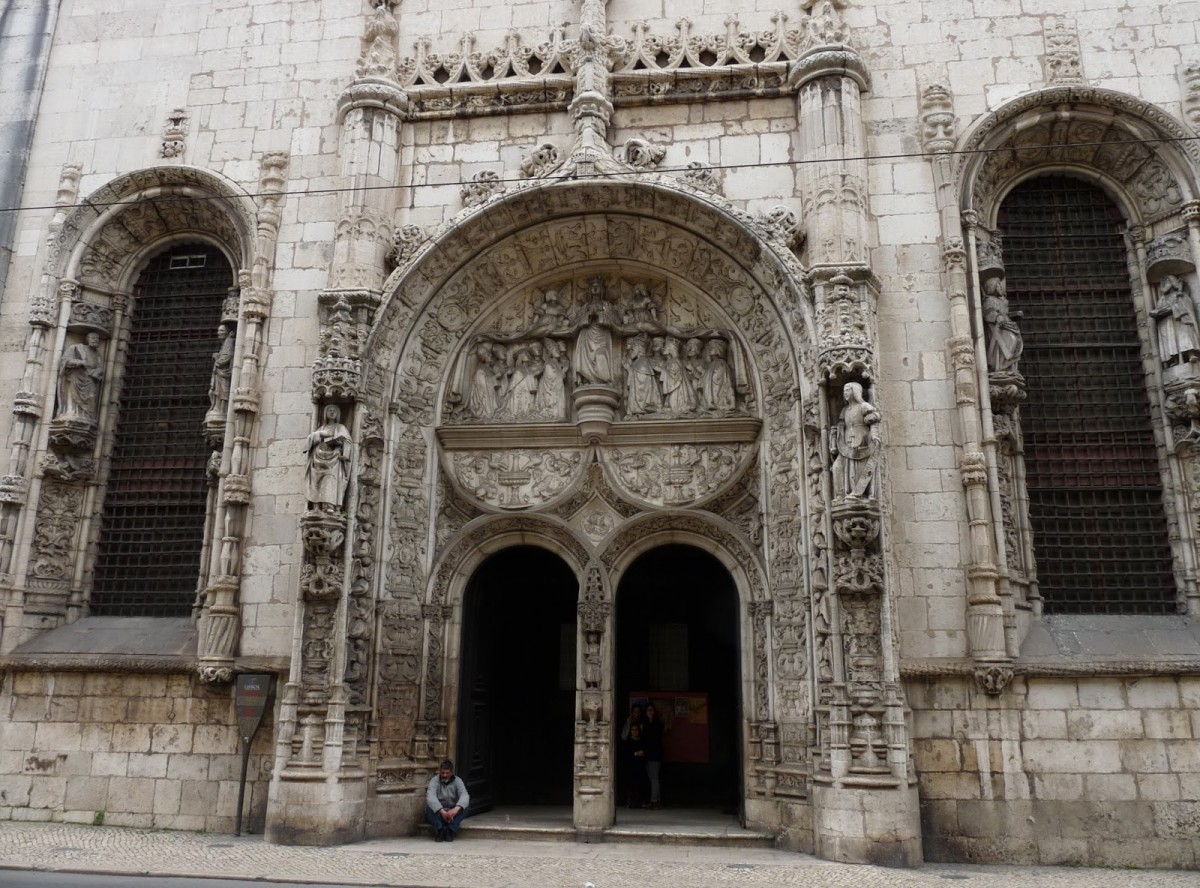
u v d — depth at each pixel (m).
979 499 12.78
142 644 14.59
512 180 15.02
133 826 13.61
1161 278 14.05
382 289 14.62
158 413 16.23
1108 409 14.08
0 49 17.28
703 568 17.03
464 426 14.91
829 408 12.90
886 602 12.09
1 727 14.28
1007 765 12.16
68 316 15.92
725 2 15.69
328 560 13.17
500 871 10.70
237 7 16.88
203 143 16.27
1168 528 13.45
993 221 14.66
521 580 17.30
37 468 15.28
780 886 9.97
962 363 13.27
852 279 13.33
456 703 14.20
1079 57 14.55
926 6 15.05
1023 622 12.95
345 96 15.41
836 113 14.12
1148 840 11.77
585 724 13.60
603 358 14.93
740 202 14.54
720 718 16.67
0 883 9.67
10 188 16.53
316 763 12.60
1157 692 12.20
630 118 15.25
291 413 14.62
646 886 9.90
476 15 16.22
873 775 11.62
